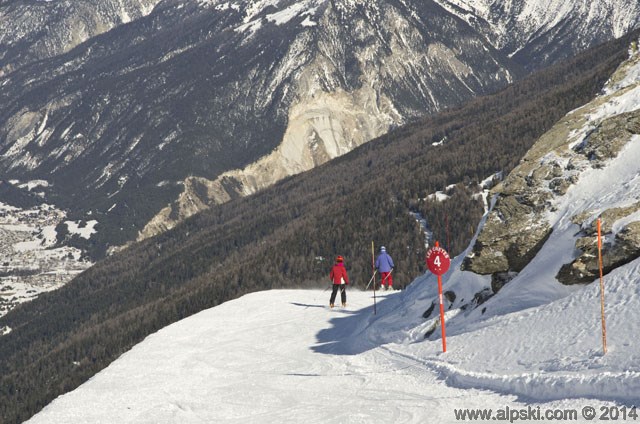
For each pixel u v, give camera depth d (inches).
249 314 968.9
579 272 554.9
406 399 487.5
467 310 653.3
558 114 5329.7
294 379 598.9
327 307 979.3
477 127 6943.9
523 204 676.7
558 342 481.4
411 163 6392.7
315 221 5265.8
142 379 634.8
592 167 663.1
